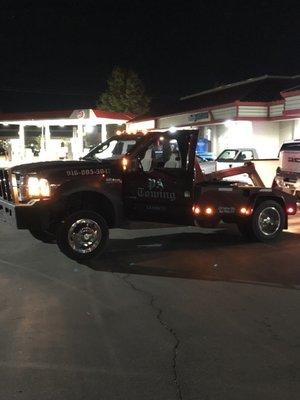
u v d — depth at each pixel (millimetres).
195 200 6941
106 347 3785
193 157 6816
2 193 6781
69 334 4047
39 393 3080
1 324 4277
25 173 6262
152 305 4766
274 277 5730
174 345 3814
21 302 4863
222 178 7559
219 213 7203
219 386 3154
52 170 6367
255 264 6340
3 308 4691
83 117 25234
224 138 22219
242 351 3697
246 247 7348
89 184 6488
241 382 3209
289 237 8109
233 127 20844
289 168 10781
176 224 7039
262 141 20359
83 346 3803
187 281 5582
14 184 6375
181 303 4828
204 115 22078
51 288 5324
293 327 4184
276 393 3062
